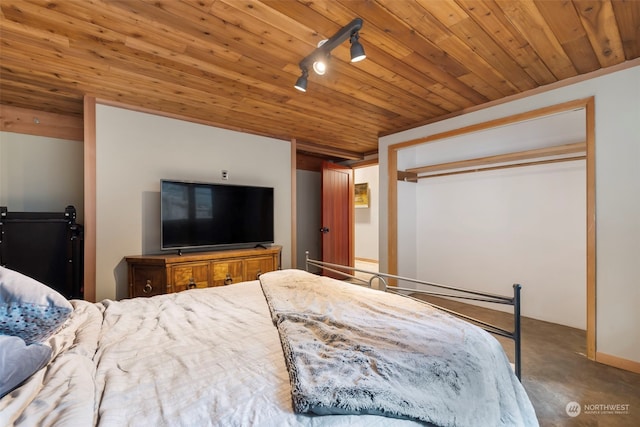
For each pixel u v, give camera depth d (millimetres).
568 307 3041
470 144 3865
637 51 1907
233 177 3508
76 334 1122
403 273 4203
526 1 1446
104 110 2684
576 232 3018
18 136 2828
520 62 2039
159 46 1827
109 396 739
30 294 834
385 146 3797
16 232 2477
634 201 2010
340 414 723
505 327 2969
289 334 1125
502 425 1016
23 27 1617
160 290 2674
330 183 5113
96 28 1638
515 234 3461
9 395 687
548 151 2977
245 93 2553
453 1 1447
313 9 1498
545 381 1920
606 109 2111
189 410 707
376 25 1623
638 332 1993
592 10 1509
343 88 2441
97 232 2654
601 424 1523
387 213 3752
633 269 2016
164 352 1013
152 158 2949
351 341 1054
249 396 771
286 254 3980
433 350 1004
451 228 4070
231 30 1668
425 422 796
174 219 2936
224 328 1247
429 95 2598
